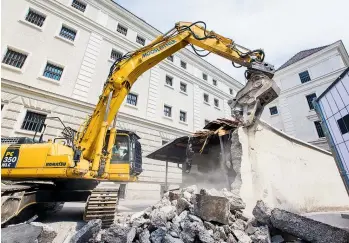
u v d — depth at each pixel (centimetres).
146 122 1728
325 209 898
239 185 544
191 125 2189
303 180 841
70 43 1546
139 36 2022
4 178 548
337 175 1122
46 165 523
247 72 675
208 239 326
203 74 2681
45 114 1281
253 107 638
